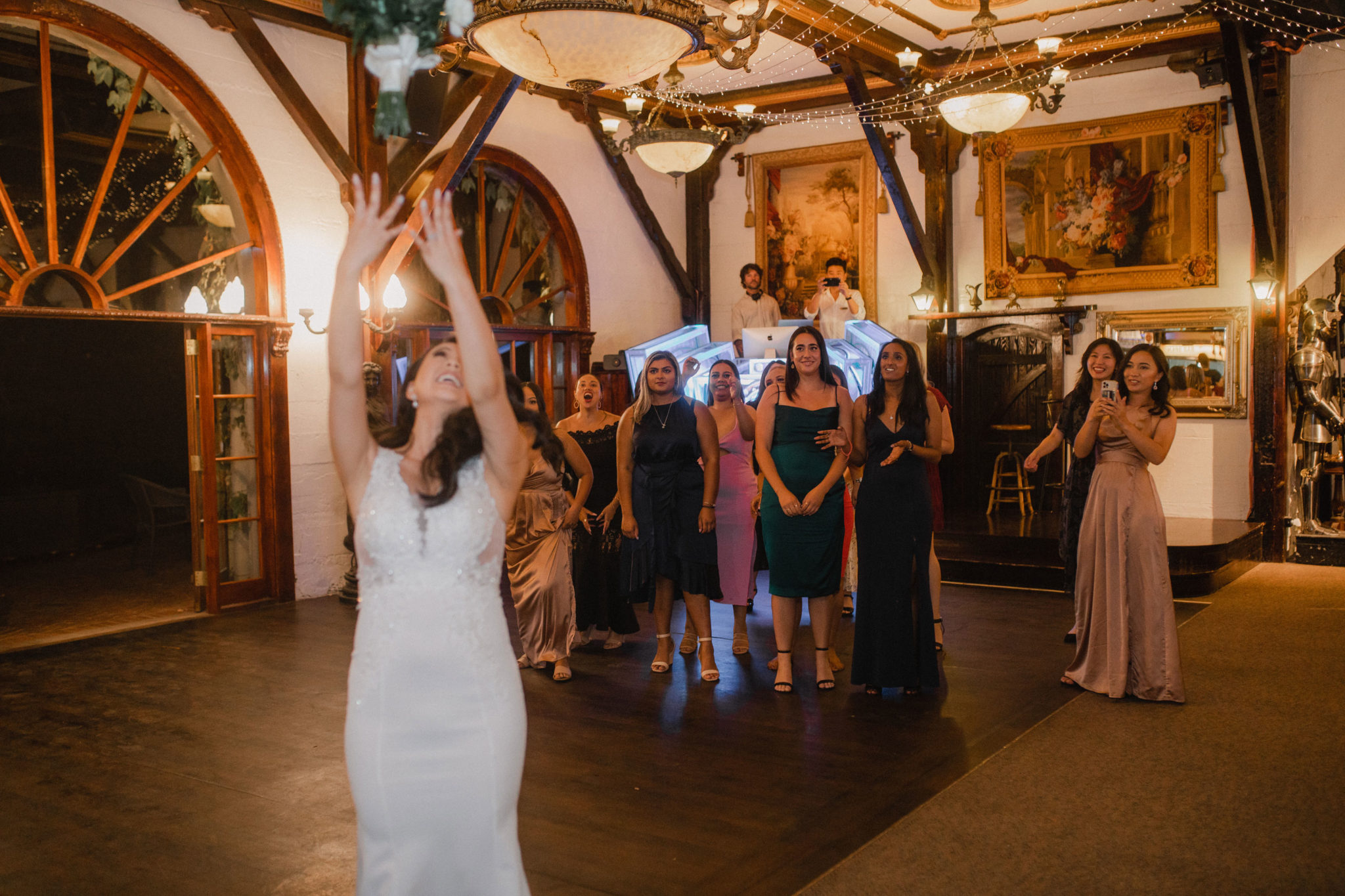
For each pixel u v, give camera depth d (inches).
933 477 215.3
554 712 178.2
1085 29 329.7
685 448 193.5
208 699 190.4
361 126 290.7
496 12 160.4
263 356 277.9
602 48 165.3
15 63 230.8
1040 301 384.2
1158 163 358.0
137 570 343.0
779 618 189.5
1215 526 330.0
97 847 126.0
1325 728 163.3
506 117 353.4
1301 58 331.0
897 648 181.0
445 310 334.6
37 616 267.9
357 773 79.0
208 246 270.5
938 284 395.2
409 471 81.6
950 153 392.8
